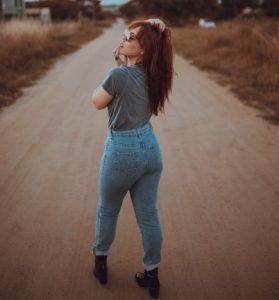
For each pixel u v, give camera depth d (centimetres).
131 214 400
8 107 817
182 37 2384
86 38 2872
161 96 261
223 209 411
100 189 277
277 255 336
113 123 256
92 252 336
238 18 2572
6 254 338
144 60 252
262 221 388
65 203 422
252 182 471
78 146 586
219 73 1200
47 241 356
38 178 480
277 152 561
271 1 3084
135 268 323
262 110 775
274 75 1028
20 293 294
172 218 394
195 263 328
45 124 693
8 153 558
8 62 1278
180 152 561
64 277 312
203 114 751
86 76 1188
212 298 290
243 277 310
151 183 275
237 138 618
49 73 1250
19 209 410
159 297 292
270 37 1290
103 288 300
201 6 4528
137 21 259
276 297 289
